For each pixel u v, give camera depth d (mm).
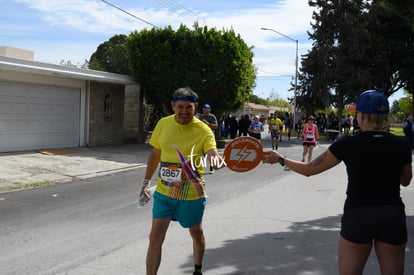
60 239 5926
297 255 5371
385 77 37969
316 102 39906
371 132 3045
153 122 22531
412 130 24016
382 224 2855
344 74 36219
